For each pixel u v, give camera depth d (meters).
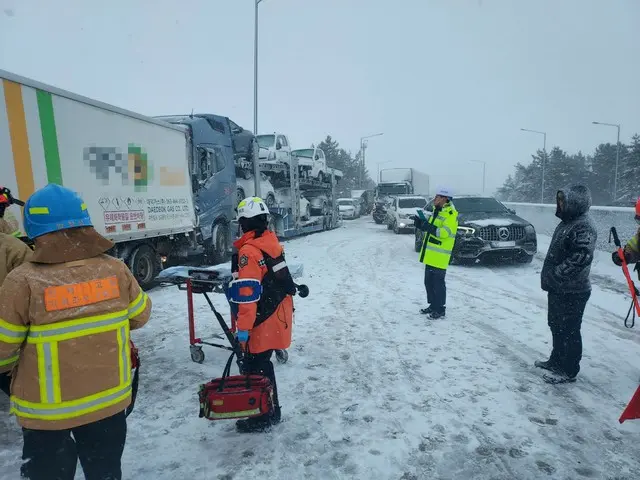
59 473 2.21
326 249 15.05
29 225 2.10
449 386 4.28
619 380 4.41
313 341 5.55
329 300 7.65
